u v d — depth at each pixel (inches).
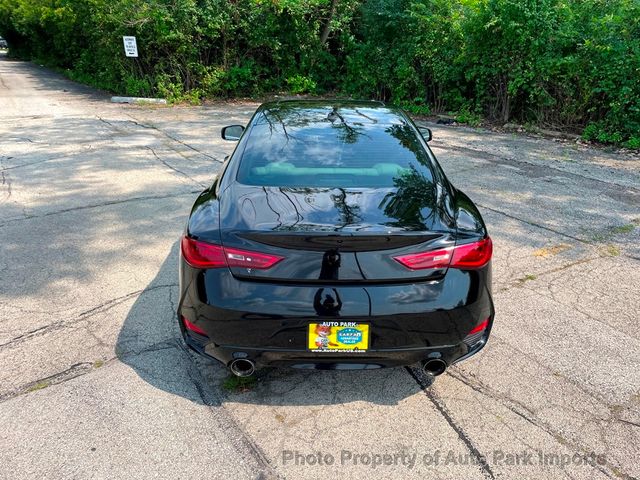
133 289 139.9
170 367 107.7
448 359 91.7
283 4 546.6
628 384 104.3
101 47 586.9
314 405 97.9
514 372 107.7
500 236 181.3
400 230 85.9
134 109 487.5
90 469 82.1
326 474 82.4
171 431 90.4
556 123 377.7
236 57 563.5
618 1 343.9
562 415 95.7
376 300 84.4
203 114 464.4
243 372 92.0
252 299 84.9
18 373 104.7
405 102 487.5
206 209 99.5
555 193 232.2
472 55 416.8
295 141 115.3
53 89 650.2
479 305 90.4
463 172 267.1
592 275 152.0
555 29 362.9
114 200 214.4
